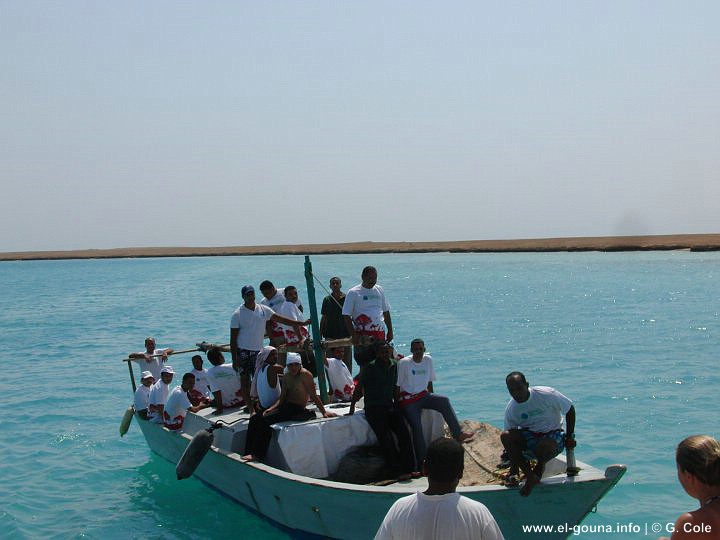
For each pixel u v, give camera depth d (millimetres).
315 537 9031
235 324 10836
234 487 10336
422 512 4176
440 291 48844
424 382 9602
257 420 9789
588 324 29734
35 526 10039
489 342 25531
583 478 7492
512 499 7562
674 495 10391
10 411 17016
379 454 9766
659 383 17703
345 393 11516
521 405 7754
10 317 40688
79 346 28500
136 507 10734
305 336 12242
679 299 39469
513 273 67625
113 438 14586
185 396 11852
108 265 134375
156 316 39188
